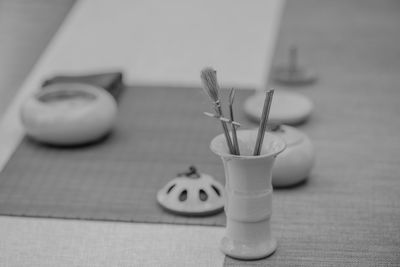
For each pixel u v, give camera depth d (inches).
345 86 149.3
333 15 194.5
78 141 123.1
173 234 96.7
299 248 92.1
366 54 167.3
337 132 128.0
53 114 122.0
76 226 99.3
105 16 191.6
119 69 160.1
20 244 95.0
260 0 203.0
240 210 87.8
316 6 202.1
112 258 91.1
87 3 201.0
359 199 104.8
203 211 100.2
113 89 142.4
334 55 166.9
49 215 102.2
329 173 113.0
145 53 168.6
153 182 111.4
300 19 190.7
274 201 104.5
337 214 100.7
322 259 89.7
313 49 170.4
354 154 119.3
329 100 142.3
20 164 118.2
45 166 117.3
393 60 163.5
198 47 171.3
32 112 123.1
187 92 147.0
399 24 187.2
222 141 87.6
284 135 109.7
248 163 84.1
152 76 156.0
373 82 151.3
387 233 95.6
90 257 91.5
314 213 101.0
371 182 109.8
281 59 163.3
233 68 159.0
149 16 191.2
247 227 89.0
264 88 147.9
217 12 193.6
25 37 184.9
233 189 87.7
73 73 158.1
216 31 180.5
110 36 178.7
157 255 91.5
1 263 90.4
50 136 122.1
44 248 93.9
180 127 131.0
